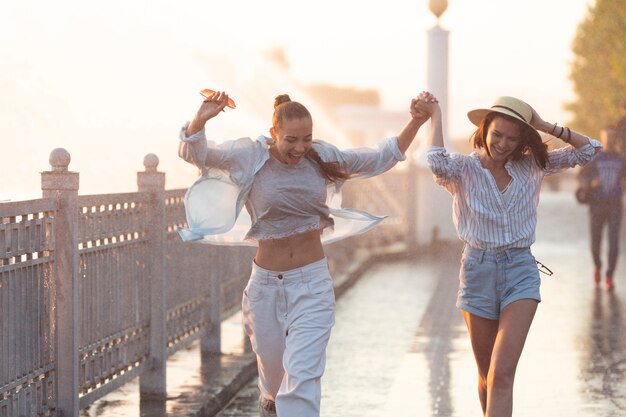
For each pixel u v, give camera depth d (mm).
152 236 9164
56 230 7297
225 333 12805
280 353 6820
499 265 7078
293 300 6645
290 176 6555
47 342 7238
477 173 7090
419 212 26000
